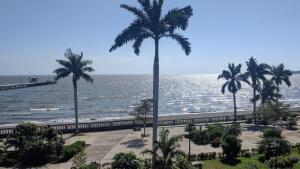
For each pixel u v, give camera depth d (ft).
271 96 217.97
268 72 229.66
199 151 142.61
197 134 160.66
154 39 100.12
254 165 112.88
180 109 435.53
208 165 119.96
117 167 91.66
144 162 94.48
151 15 97.60
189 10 100.01
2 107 430.61
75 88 183.42
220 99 578.25
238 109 418.72
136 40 99.86
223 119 232.12
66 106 446.60
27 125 131.95
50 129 134.82
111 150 142.31
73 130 186.80
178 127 204.54
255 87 228.84
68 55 180.04
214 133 161.07
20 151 127.13
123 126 198.59
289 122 202.69
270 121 203.62
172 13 98.17
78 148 136.87
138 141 161.17
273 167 114.52
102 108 426.92
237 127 169.89
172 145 89.71
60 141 133.80
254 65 226.79
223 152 131.23
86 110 406.62
